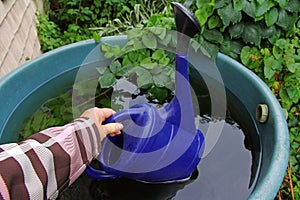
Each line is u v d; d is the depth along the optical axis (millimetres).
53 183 626
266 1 1439
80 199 1000
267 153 1001
